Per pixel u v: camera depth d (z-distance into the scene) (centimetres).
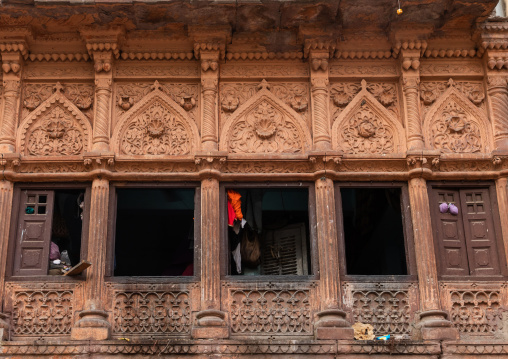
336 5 955
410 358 864
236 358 859
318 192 959
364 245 1370
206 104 994
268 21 988
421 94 1020
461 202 979
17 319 897
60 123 991
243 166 972
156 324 898
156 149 984
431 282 917
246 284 919
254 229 1008
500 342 873
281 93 1019
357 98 1012
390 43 1025
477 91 1027
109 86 998
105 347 857
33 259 932
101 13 965
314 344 866
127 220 1339
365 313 912
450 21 1003
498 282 930
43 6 946
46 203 957
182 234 1338
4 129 970
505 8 1116
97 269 911
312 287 921
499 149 982
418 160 963
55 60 1013
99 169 952
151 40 1013
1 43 988
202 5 952
